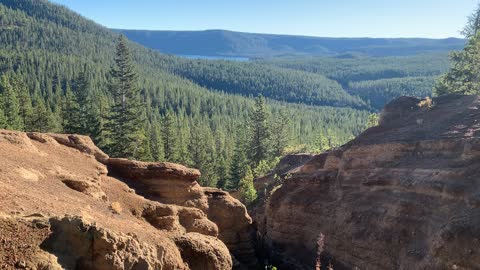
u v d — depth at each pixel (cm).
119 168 3481
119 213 2498
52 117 8225
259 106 8562
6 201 1767
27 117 7756
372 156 3925
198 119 12862
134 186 3400
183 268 2180
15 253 1459
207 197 3838
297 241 4147
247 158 8788
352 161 4050
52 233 1617
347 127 15862
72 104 7762
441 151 3419
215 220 3794
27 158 2595
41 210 1831
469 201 2664
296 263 3878
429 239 2761
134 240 1862
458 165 3081
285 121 9312
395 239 3041
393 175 3538
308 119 16212
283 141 9112
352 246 3369
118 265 1694
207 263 2344
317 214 4041
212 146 9756
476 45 5778
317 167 4725
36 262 1471
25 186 2102
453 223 2544
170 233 2577
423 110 4303
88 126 6931
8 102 7231
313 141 11362
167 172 3516
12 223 1551
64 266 1552
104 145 6844
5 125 6494
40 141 3117
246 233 3975
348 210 3672
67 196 2281
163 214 2878
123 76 7244
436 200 2986
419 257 2720
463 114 3772
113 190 2942
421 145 3616
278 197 4600
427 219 2944
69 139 3409
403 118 4375
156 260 1956
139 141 7044
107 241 1689
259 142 8581
